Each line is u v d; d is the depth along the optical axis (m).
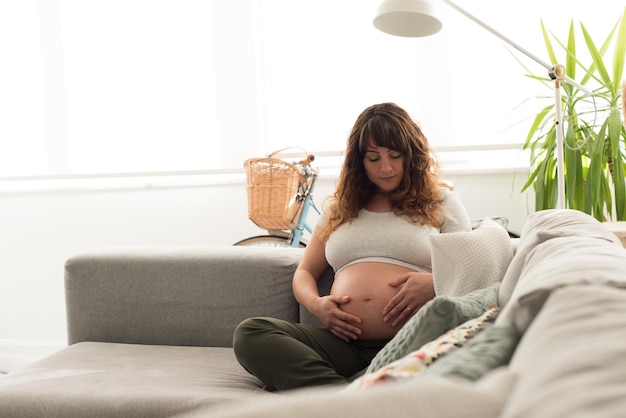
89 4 3.83
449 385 0.39
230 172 3.69
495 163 3.59
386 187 1.92
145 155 3.82
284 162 2.99
